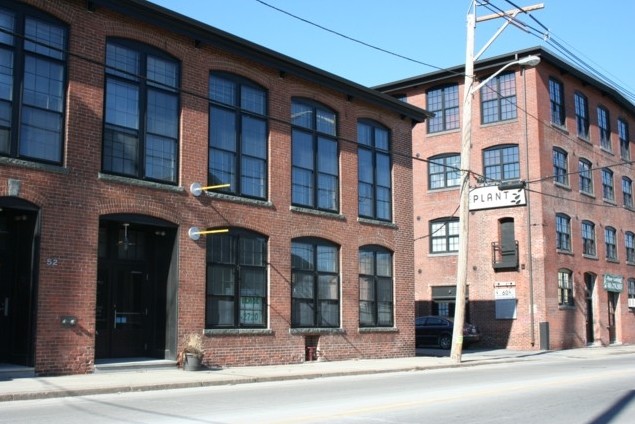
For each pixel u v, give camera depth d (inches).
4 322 658.2
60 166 656.4
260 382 671.1
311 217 906.7
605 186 1656.0
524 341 1346.0
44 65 655.1
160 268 767.1
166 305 754.2
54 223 645.3
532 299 1350.9
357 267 965.8
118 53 719.1
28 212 643.5
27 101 639.1
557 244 1417.3
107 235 735.1
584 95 1601.9
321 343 900.0
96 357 716.0
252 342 815.1
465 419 418.6
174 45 765.3
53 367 636.1
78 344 655.8
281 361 845.8
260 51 839.7
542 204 1368.1
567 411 460.8
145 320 761.0
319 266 919.0
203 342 762.2
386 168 1039.6
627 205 1748.3
